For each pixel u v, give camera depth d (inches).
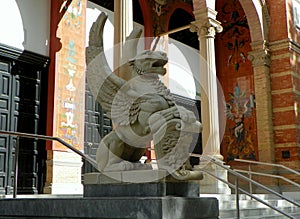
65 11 475.8
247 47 749.3
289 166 654.5
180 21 713.6
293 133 660.7
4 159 408.2
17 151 275.7
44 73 457.7
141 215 135.3
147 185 143.4
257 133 692.7
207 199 150.4
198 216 144.7
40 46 455.5
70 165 443.8
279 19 693.9
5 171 407.2
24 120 431.2
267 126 670.5
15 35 433.1
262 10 692.7
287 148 662.5
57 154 438.3
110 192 153.7
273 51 693.9
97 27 165.9
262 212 384.5
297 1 735.7
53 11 470.6
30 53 442.0
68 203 154.5
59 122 445.7
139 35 161.6
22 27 441.4
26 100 436.8
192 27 522.0
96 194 157.6
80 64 482.9
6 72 424.2
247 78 741.3
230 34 773.3
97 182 158.2
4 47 418.3
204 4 512.4
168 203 134.6
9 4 430.9
